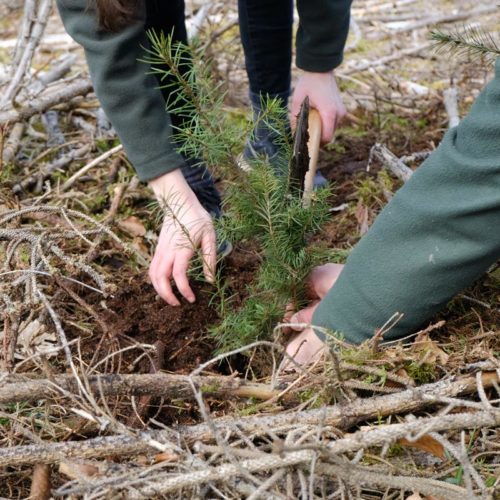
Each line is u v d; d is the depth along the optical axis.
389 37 4.22
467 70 3.54
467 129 1.51
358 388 1.63
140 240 2.40
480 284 2.01
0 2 4.64
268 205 1.73
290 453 1.36
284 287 1.84
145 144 1.87
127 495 1.36
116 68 1.79
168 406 1.77
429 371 1.68
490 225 1.50
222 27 4.10
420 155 2.68
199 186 2.25
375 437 1.38
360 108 3.21
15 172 2.78
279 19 2.40
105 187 2.71
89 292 2.11
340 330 1.71
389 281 1.61
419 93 3.52
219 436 1.34
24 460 1.44
